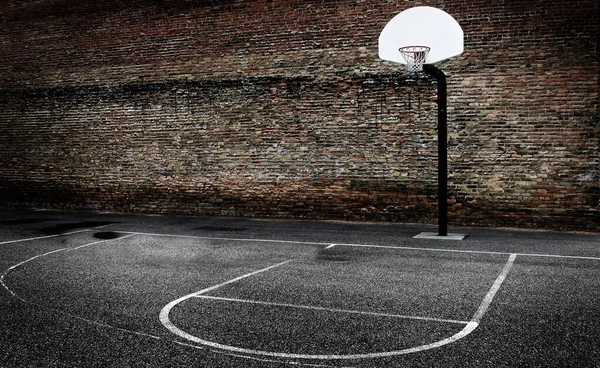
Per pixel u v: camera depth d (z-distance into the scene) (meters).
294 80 14.34
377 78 13.62
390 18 13.49
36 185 17.34
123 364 4.49
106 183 16.47
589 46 12.04
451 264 8.48
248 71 14.77
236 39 14.87
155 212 15.91
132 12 15.93
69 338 5.13
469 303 6.26
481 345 4.88
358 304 6.25
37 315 5.88
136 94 15.98
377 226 13.07
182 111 15.48
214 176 15.24
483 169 12.87
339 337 5.13
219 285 7.20
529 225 12.57
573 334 5.16
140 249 10.05
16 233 12.16
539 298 6.45
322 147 14.16
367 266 8.39
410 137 13.40
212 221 14.23
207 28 15.15
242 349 4.83
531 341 4.98
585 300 6.35
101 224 13.73
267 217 14.73
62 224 13.73
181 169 15.59
